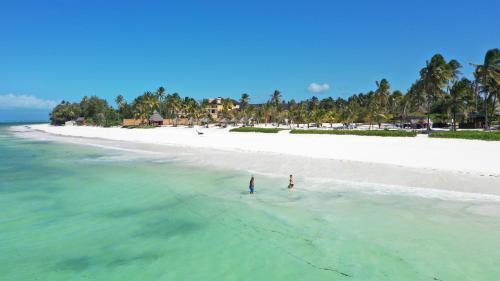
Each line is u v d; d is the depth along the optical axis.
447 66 77.88
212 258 16.97
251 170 37.38
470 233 19.05
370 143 54.19
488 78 77.62
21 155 54.41
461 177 30.42
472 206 23.42
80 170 39.62
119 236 19.81
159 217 22.89
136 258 17.12
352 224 20.77
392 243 18.02
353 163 38.31
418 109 104.19
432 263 15.86
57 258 17.20
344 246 17.83
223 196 27.44
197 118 144.25
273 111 143.38
